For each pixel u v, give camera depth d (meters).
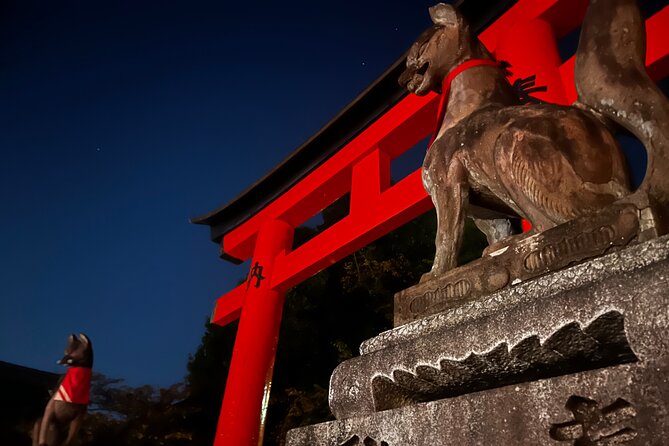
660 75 4.53
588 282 1.40
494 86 2.34
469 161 2.12
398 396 1.91
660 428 1.07
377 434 1.70
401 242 16.66
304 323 16.25
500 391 1.38
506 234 2.67
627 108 1.69
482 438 1.37
